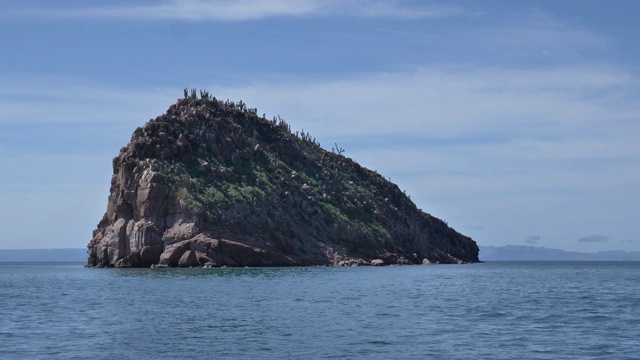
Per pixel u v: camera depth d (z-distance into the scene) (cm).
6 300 8662
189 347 4809
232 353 4578
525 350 4634
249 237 19225
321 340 5053
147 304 7738
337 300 8188
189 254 17712
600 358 4362
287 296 8725
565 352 4566
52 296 9250
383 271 17575
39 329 5772
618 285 12175
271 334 5350
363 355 4481
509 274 17838
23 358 4475
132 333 5462
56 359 4438
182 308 7262
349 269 18350
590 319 6291
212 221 18538
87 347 4850
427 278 13875
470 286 11294
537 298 8700
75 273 17338
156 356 4506
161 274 14462
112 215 19538
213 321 6153
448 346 4788
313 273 15212
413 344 4869
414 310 7062
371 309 7156
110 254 18775
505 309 7200
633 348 4712
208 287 10338
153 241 18175
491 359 4338
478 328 5659
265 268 17788
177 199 18612
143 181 18862
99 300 8388
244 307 7344
